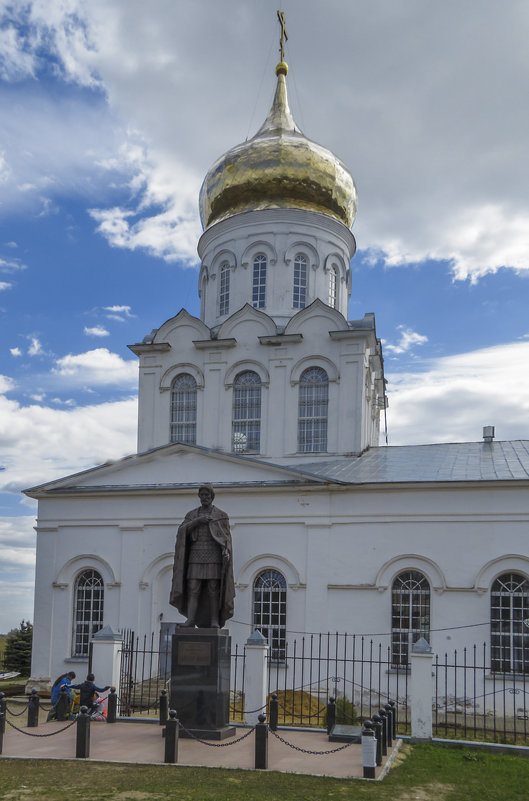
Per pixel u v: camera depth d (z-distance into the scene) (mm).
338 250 42312
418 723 21219
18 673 44000
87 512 34719
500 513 29750
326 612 30828
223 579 21875
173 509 33656
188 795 14836
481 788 16469
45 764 17609
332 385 37031
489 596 29250
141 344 39562
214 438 37875
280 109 45000
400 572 30547
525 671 28359
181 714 20734
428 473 31969
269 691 30562
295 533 31938
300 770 17422
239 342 38562
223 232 42094
